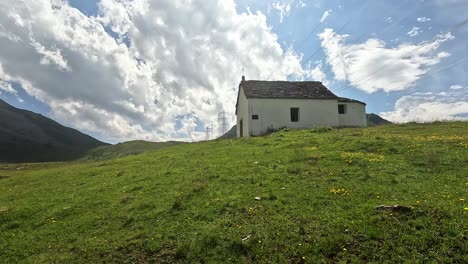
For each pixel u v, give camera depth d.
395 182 16.66
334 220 12.52
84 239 14.02
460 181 16.14
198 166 24.58
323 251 10.78
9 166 120.56
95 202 18.73
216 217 14.21
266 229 12.50
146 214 15.48
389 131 36.47
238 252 11.33
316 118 50.47
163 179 21.91
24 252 13.75
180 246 11.88
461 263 9.61
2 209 19.20
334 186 16.58
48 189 24.48
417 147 23.73
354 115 53.72
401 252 10.27
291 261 10.60
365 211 13.00
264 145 31.62
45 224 16.58
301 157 23.16
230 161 25.00
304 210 13.85
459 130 33.50
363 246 10.77
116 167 30.22
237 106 60.16
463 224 11.16
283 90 52.72
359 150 24.53
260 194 16.30
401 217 12.11
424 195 14.34
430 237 10.73
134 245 12.73
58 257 12.67
